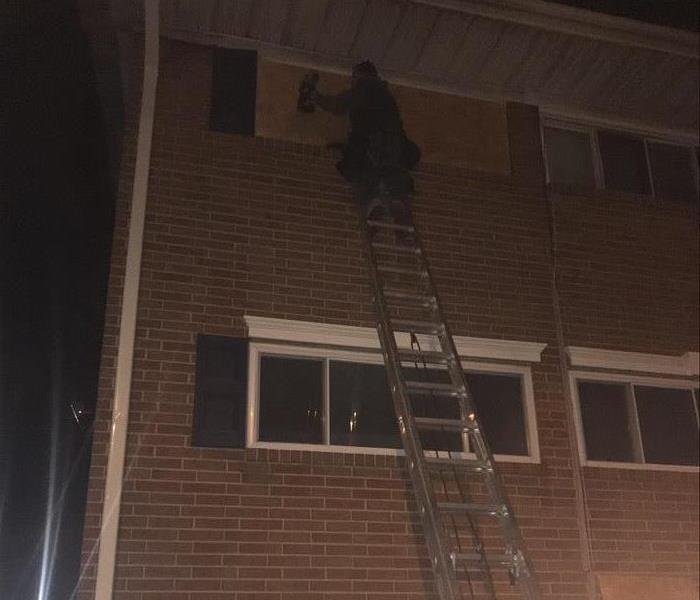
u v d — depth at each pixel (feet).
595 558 19.75
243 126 21.11
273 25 21.79
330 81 22.59
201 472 17.39
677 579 20.25
